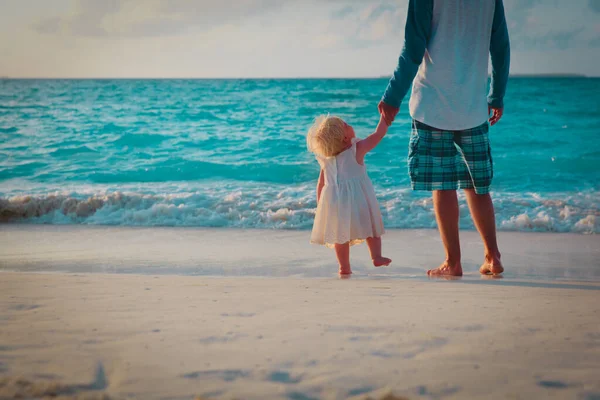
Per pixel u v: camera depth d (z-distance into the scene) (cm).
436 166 339
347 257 364
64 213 714
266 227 630
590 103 2280
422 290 269
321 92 3098
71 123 1928
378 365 143
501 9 329
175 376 135
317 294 255
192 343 164
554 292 263
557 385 128
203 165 1213
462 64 326
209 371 139
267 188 972
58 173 1164
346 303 230
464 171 349
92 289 269
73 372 137
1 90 3372
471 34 325
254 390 126
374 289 274
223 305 225
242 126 1842
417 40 325
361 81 4244
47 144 1524
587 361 146
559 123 1847
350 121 2005
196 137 1609
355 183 357
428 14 321
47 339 168
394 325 187
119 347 160
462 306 223
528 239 539
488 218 354
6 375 135
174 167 1196
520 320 194
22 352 154
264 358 149
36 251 476
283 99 2752
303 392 125
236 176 1119
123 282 296
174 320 194
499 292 263
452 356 151
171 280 306
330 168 359
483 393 124
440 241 522
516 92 2714
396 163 1181
